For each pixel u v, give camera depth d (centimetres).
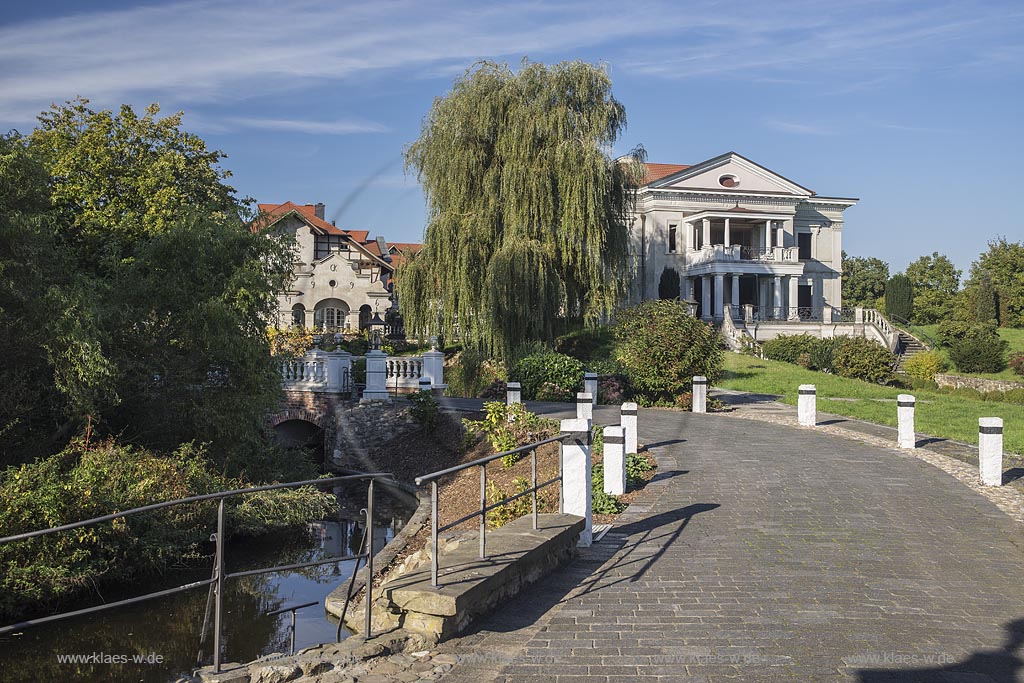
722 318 4291
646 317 2155
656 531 780
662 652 459
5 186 1219
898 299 5316
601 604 553
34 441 1305
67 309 1184
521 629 501
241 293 1512
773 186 4688
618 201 2366
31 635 776
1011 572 640
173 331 1488
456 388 2370
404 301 2300
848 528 790
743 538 750
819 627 505
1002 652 462
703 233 4438
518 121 2209
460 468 531
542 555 612
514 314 2155
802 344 3431
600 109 2284
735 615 530
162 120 2373
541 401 2177
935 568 650
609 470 960
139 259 1511
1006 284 5047
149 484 1088
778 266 4456
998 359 3659
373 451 1828
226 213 1869
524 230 2184
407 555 949
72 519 933
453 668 435
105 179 2145
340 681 417
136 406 1472
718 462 1191
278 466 1659
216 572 442
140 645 744
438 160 2259
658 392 2117
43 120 2247
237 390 1547
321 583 964
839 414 1903
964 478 1063
